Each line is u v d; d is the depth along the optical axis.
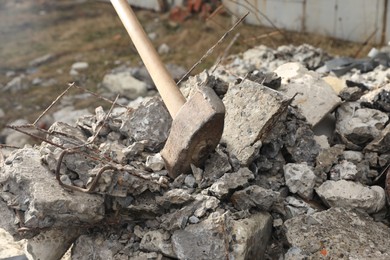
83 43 2.92
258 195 0.95
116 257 0.95
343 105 1.20
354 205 1.00
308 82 1.22
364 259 0.89
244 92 1.08
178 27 2.94
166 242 0.93
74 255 0.99
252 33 2.65
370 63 1.79
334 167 1.07
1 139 2.08
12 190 0.96
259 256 0.95
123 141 1.12
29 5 3.42
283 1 2.61
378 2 2.39
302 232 0.95
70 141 1.04
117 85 2.35
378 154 1.09
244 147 1.01
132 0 3.18
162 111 1.09
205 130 0.94
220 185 0.94
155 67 1.11
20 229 0.91
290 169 1.04
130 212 0.96
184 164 0.98
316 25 2.59
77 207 0.90
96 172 0.92
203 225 0.90
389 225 1.03
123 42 2.89
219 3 2.90
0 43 2.95
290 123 1.09
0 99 2.41
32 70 2.65
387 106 1.18
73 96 2.39
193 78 1.18
